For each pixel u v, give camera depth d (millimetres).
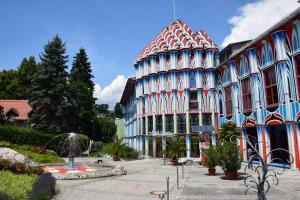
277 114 22828
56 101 43688
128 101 56844
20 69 65500
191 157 36031
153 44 41594
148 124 40344
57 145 41062
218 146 18531
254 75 26062
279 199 11508
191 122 37250
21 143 36688
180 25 42656
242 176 18391
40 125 42094
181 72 38188
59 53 46000
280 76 22328
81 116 54031
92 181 16688
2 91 62906
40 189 11102
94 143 49250
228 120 32281
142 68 42031
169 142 29109
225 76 33812
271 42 23625
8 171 12727
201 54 37969
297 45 20531
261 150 24891
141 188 14398
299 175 18250
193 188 14359
